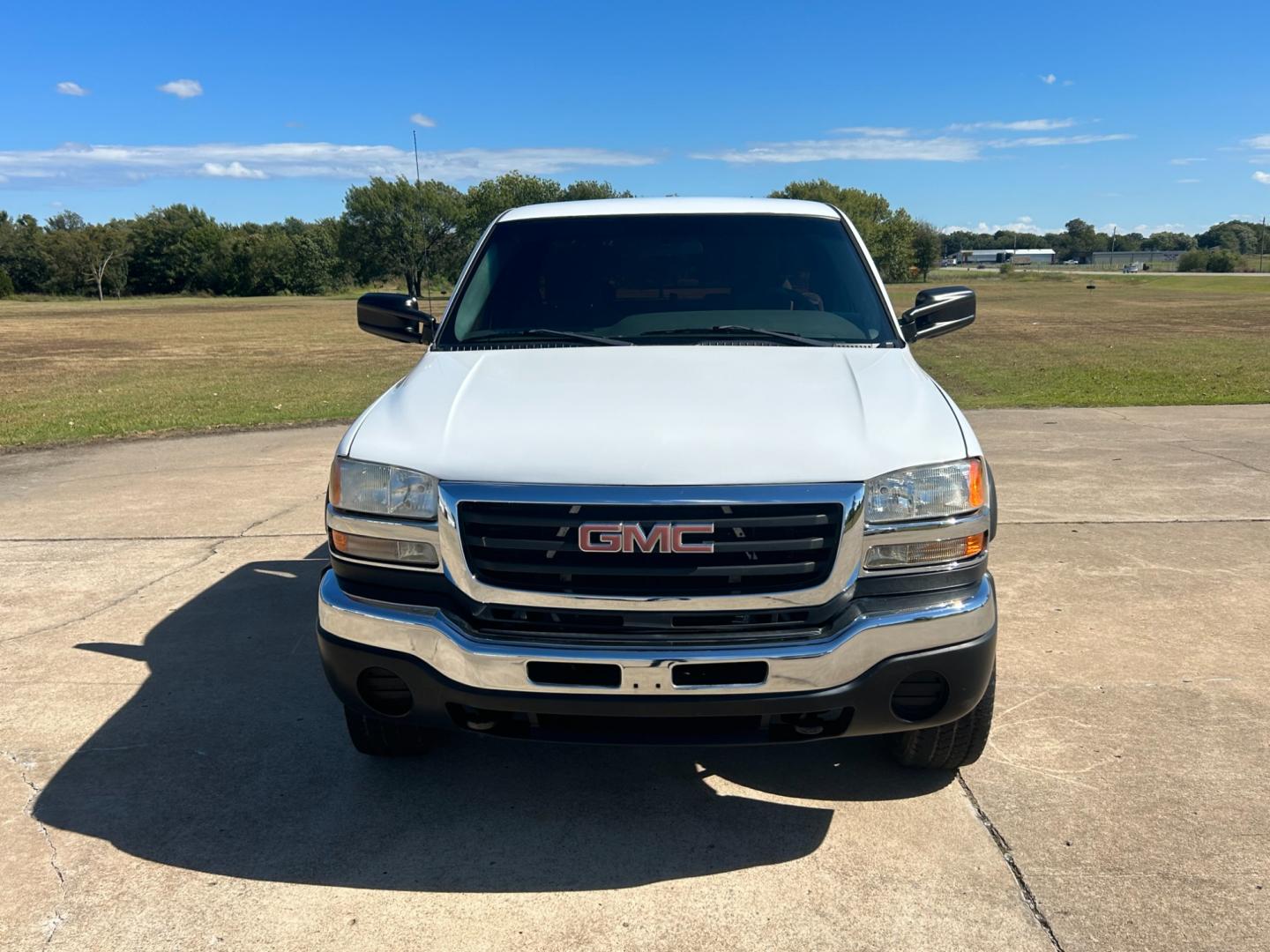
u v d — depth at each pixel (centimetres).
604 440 273
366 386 1675
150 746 359
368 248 9750
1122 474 788
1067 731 360
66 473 874
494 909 266
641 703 258
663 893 272
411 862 288
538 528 263
